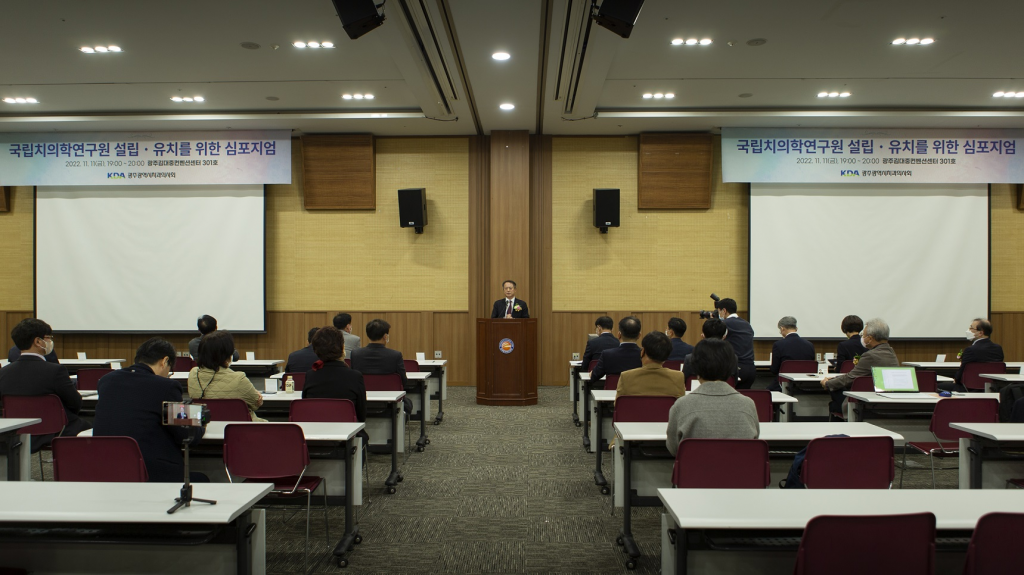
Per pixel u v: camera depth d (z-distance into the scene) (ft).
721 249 30.40
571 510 13.03
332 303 30.76
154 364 9.58
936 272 29.53
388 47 19.26
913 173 28.71
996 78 22.82
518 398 25.40
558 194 30.50
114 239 30.17
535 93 24.13
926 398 13.16
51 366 13.19
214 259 30.17
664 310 30.42
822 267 29.68
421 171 30.63
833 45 19.75
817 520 5.65
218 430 10.12
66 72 22.13
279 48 20.02
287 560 10.43
